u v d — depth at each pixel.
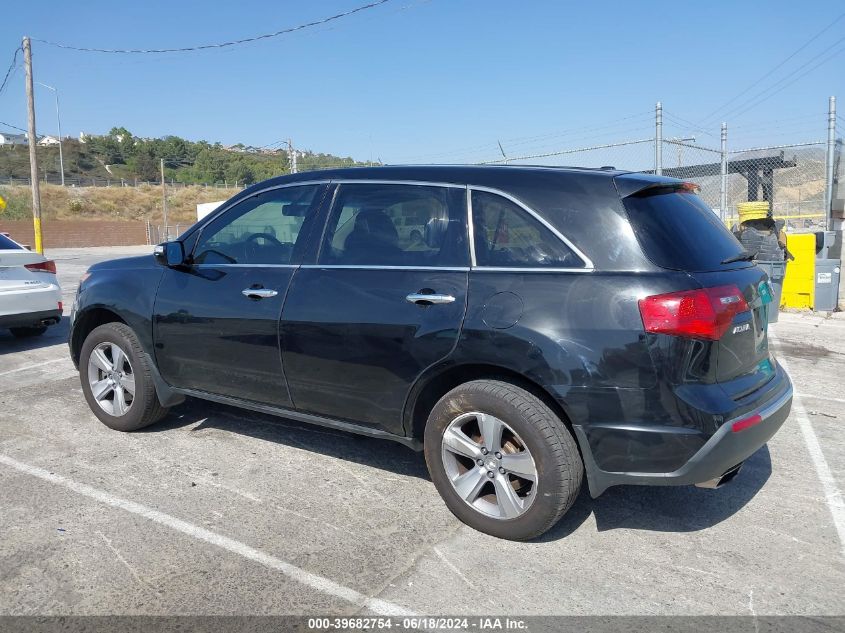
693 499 3.83
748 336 3.30
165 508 3.69
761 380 3.39
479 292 3.29
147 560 3.15
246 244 4.25
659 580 3.01
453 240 3.49
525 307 3.16
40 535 3.38
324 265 3.85
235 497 3.83
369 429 3.73
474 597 2.88
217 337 4.17
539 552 3.24
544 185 3.37
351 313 3.62
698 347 2.96
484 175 3.55
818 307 10.38
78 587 2.93
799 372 6.79
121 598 2.86
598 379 3.00
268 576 3.03
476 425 3.45
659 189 3.41
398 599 2.86
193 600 2.85
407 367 3.46
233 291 4.12
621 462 3.02
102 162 112.38
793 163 11.46
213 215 4.48
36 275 7.85
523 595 2.90
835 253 11.00
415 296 3.43
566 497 3.14
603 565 3.13
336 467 4.28
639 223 3.15
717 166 11.79
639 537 3.40
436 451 3.47
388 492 3.91
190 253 4.49
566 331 3.06
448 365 3.34
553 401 3.20
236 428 4.98
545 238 3.26
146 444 4.66
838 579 3.02
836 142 11.19
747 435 3.05
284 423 5.09
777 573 3.07
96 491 3.90
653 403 2.95
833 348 7.89
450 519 3.58
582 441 3.06
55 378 6.57
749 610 2.79
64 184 68.00
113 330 4.76
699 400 2.95
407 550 3.26
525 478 3.22
